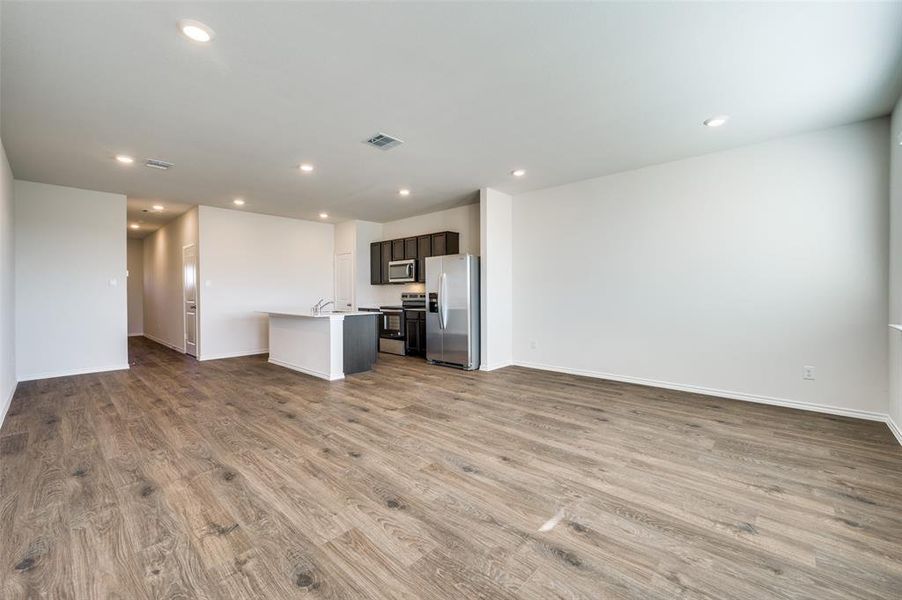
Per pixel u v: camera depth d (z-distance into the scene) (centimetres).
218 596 148
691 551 173
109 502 212
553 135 362
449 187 541
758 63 249
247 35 219
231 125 335
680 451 277
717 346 412
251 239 707
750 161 389
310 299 789
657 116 325
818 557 168
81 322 538
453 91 283
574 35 221
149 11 198
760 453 273
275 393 436
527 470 249
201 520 196
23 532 185
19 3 190
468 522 195
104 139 360
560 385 467
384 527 191
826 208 354
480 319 577
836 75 263
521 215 579
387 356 689
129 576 158
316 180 501
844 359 349
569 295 528
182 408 380
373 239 802
